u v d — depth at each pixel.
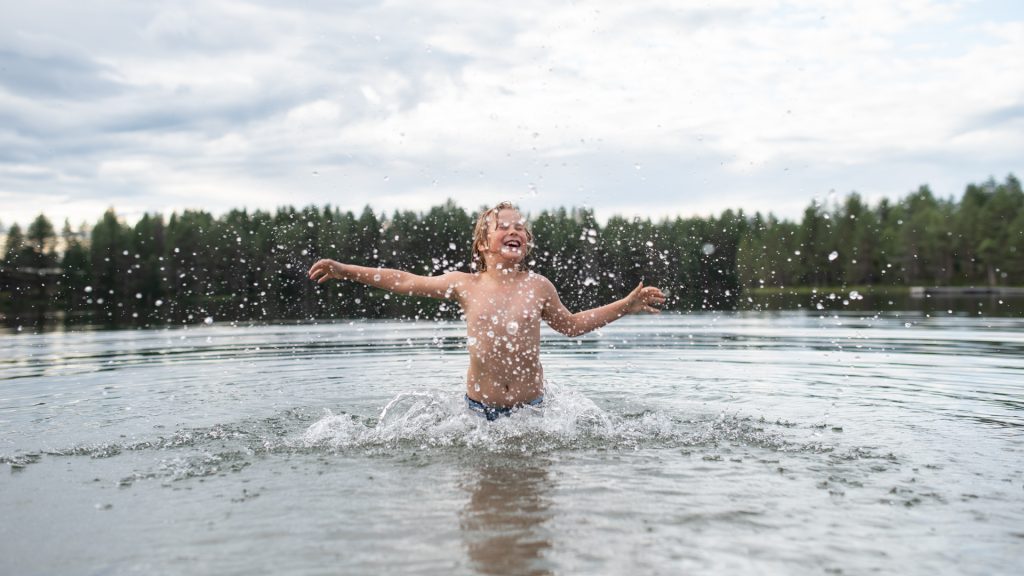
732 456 2.68
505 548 1.70
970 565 1.61
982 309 17.03
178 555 1.70
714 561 1.62
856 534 1.80
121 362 6.43
